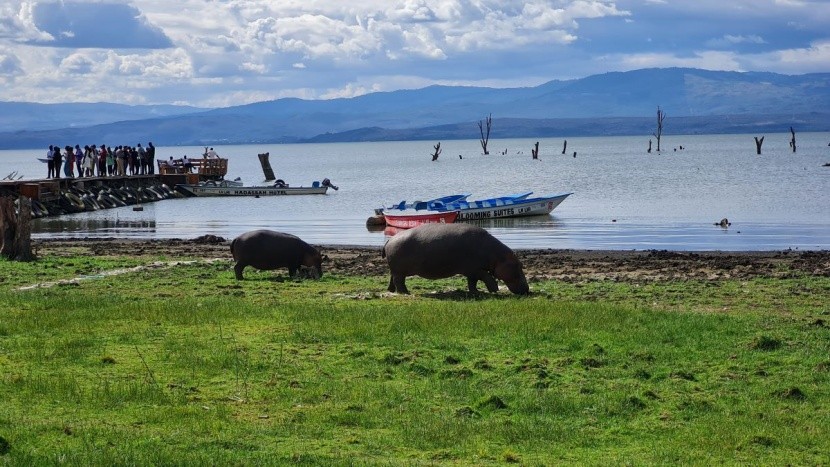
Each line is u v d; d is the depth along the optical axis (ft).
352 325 69.21
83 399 50.11
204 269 110.32
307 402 51.42
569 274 109.91
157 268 111.45
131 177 269.23
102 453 41.24
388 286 95.25
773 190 285.43
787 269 113.09
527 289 89.86
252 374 56.54
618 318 72.08
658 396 52.85
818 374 56.70
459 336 66.33
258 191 292.81
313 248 104.27
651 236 174.29
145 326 69.46
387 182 383.86
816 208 226.99
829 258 128.67
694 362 60.03
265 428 46.62
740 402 52.11
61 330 68.03
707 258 130.41
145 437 44.52
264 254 101.76
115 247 147.33
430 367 58.44
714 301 85.46
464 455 43.65
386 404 51.13
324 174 483.92
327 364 59.11
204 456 41.81
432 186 349.00
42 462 39.83
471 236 89.35
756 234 175.11
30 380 53.26
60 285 95.61
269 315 74.08
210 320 71.87
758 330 68.39
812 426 48.03
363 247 152.46
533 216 216.54
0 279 100.37
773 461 43.39
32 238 174.19
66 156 250.37
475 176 419.33
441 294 89.66
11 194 140.36
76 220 215.92
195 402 50.78
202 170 314.55
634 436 47.11
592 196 277.23
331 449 43.93
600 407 50.98
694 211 224.53
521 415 50.01
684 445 45.44
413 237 89.86
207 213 236.22
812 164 449.89
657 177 369.09
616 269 115.65
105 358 58.49
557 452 44.62
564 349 62.90
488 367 58.49
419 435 46.06
